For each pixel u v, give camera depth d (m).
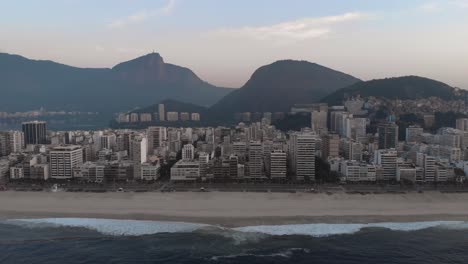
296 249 179.50
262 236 193.88
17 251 178.00
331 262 168.12
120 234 197.62
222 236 194.12
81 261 168.50
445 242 187.50
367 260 169.75
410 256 173.25
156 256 173.00
